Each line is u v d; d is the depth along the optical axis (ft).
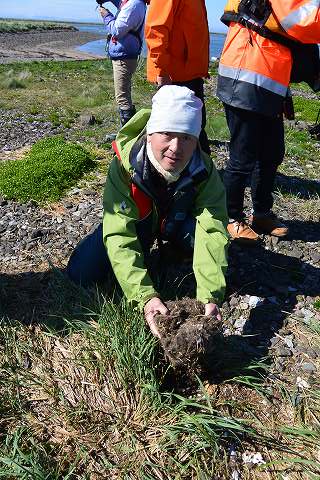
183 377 4.60
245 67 5.95
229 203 6.76
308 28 5.46
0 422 4.24
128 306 4.91
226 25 6.45
